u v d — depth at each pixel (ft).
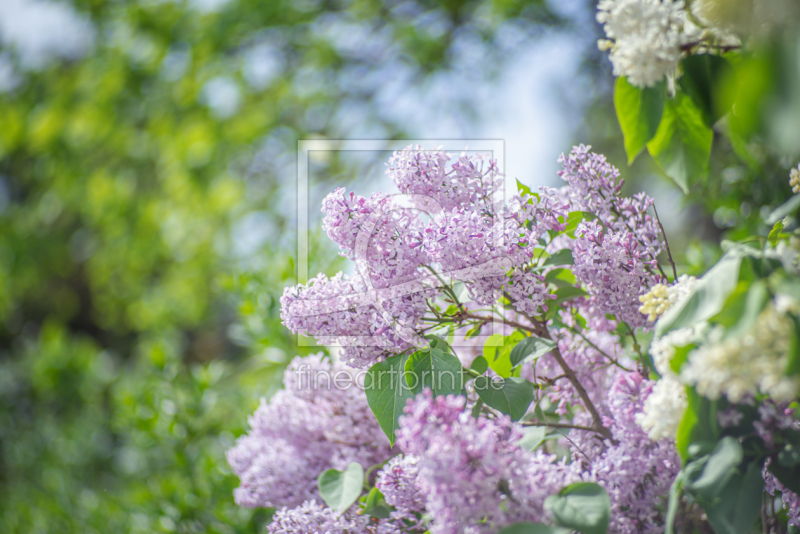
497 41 7.22
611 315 2.39
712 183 3.42
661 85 2.07
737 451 1.80
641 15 1.95
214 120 7.61
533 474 2.00
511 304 2.11
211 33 7.30
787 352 1.66
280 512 2.34
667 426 1.89
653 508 2.13
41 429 6.82
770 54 1.65
